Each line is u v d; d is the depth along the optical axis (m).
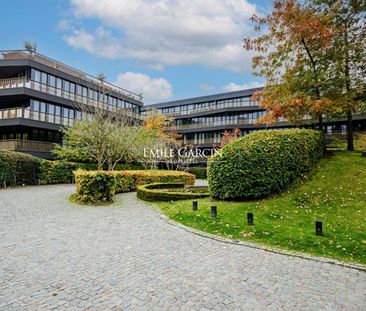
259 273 4.48
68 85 27.08
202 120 42.25
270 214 7.93
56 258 4.93
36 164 18.30
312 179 10.33
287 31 11.15
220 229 6.98
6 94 22.02
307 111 11.62
